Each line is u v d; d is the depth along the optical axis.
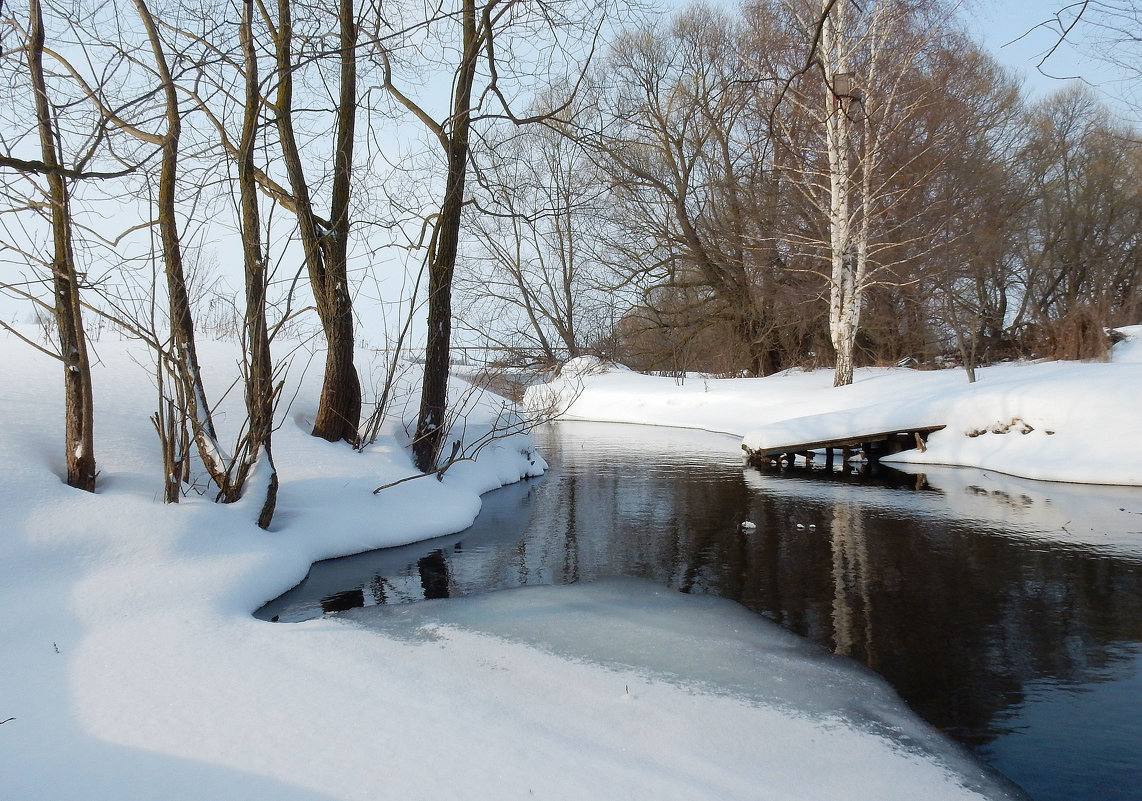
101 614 5.05
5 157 5.61
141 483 6.94
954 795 3.43
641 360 31.78
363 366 13.16
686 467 14.16
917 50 17.98
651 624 5.61
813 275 24.56
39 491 5.95
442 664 4.70
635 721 3.99
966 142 23.03
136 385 8.90
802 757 3.69
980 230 23.61
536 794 3.08
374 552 7.88
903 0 18.33
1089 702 4.40
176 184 7.46
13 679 4.07
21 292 6.11
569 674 4.61
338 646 4.93
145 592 5.44
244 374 7.16
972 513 9.62
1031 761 3.75
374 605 6.07
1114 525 8.82
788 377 24.19
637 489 11.72
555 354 22.45
